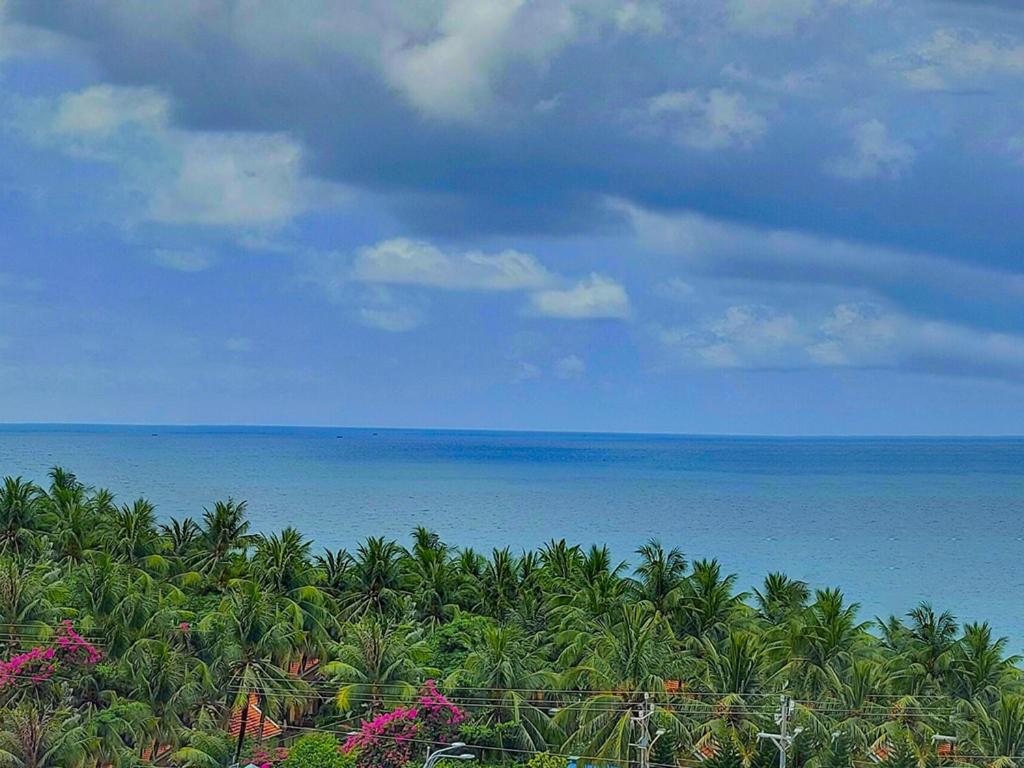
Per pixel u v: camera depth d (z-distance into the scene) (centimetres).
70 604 8619
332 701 8425
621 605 9144
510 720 7406
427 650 8294
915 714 7425
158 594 8956
